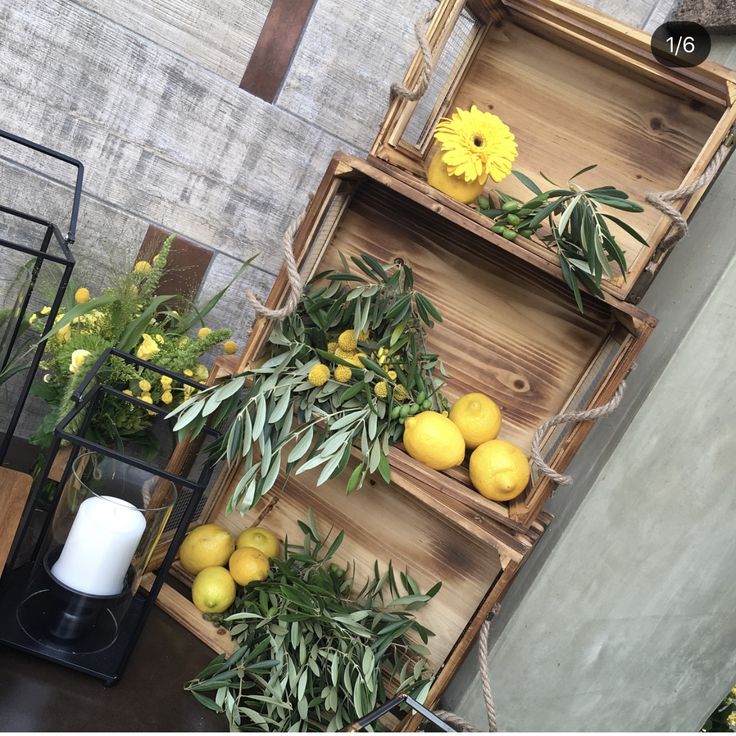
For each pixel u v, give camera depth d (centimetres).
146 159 143
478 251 125
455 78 122
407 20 139
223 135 143
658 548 115
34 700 101
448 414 122
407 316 120
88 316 132
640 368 121
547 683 119
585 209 104
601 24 108
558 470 111
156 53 138
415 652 126
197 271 149
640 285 116
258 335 115
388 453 114
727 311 108
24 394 121
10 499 117
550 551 117
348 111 143
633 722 121
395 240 126
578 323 124
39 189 143
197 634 125
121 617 108
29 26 135
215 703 112
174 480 103
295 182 146
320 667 120
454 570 128
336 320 121
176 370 130
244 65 140
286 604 119
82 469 101
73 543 102
